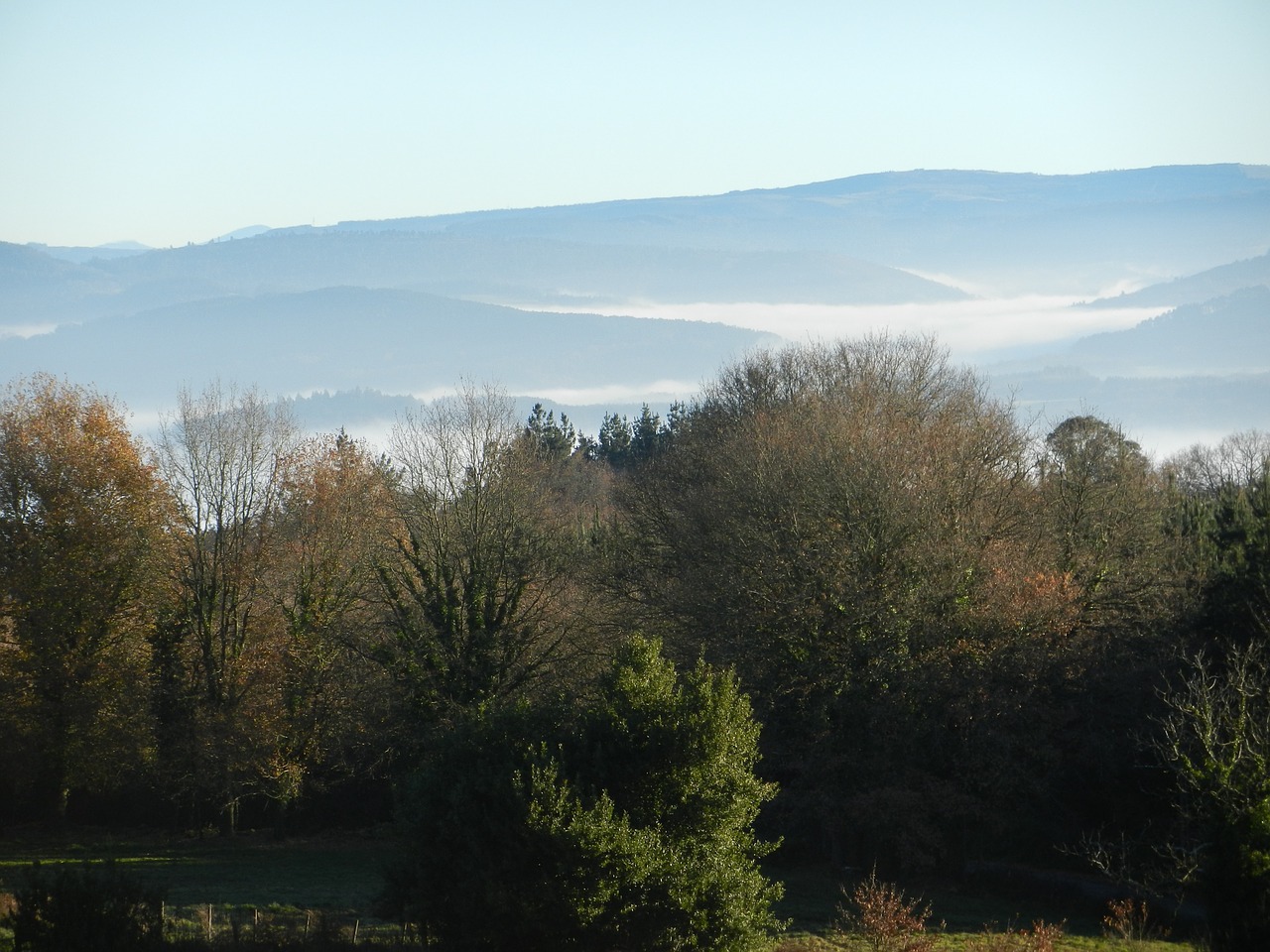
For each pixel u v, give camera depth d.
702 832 36.16
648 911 34.56
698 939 35.06
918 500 60.50
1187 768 36.34
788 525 62.84
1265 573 55.75
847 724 59.47
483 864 35.22
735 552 63.31
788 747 61.75
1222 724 40.94
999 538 61.88
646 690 37.53
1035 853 62.28
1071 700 60.31
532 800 34.34
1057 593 59.50
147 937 36.59
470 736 37.47
